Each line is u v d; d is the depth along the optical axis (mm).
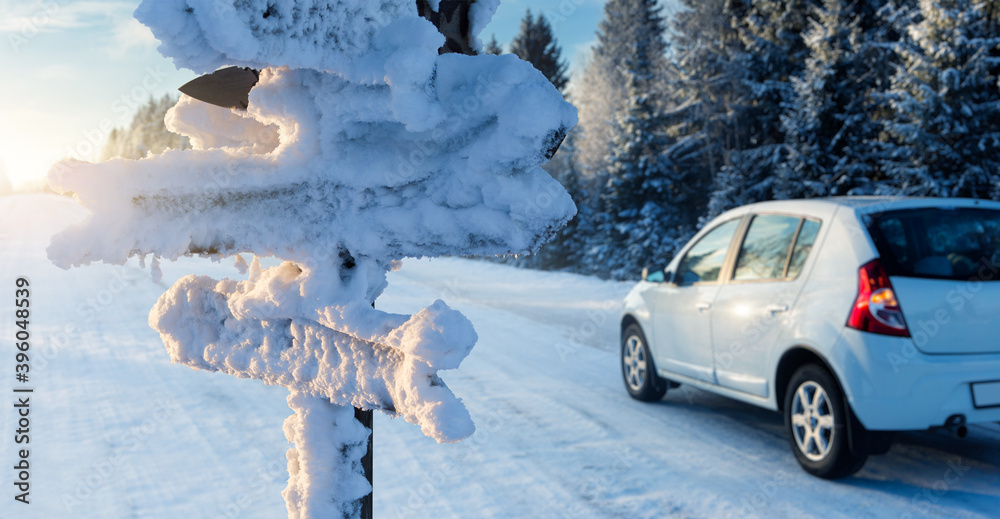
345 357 1067
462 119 954
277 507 3277
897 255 3545
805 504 3369
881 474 3764
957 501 3340
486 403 5535
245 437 4410
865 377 3428
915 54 15750
